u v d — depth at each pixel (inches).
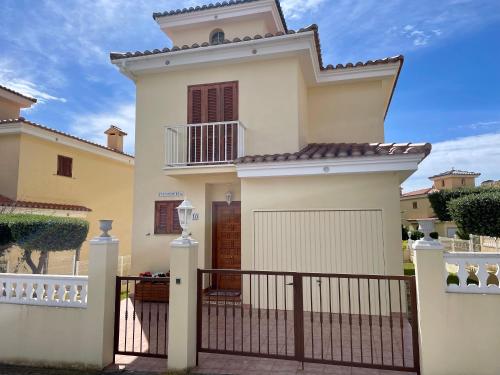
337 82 416.5
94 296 200.7
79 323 201.0
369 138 411.2
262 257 310.2
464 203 311.7
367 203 290.4
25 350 206.7
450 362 166.2
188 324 191.0
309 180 304.3
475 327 165.9
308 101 432.1
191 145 386.6
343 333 246.7
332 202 297.9
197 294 204.1
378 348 217.3
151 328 264.7
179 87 396.2
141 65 389.7
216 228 384.2
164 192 385.1
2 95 557.0
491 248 577.9
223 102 381.7
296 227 305.4
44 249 330.6
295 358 186.9
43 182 516.4
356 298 288.7
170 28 467.8
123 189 701.3
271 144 363.3
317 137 423.8
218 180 369.7
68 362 199.8
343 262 292.4
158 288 347.9
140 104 403.9
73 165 575.2
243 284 314.3
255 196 315.9
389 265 282.5
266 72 371.9
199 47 362.9
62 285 207.5
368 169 281.1
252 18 447.5
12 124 476.1
